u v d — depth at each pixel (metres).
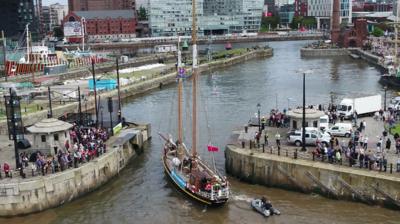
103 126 75.12
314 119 66.06
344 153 57.41
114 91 124.00
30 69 165.50
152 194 57.78
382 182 50.47
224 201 52.00
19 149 64.12
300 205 52.47
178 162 61.44
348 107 78.31
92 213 52.69
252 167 58.78
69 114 85.44
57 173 54.50
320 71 179.50
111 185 60.78
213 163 65.12
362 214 49.75
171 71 169.25
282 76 166.38
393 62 161.25
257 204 51.88
